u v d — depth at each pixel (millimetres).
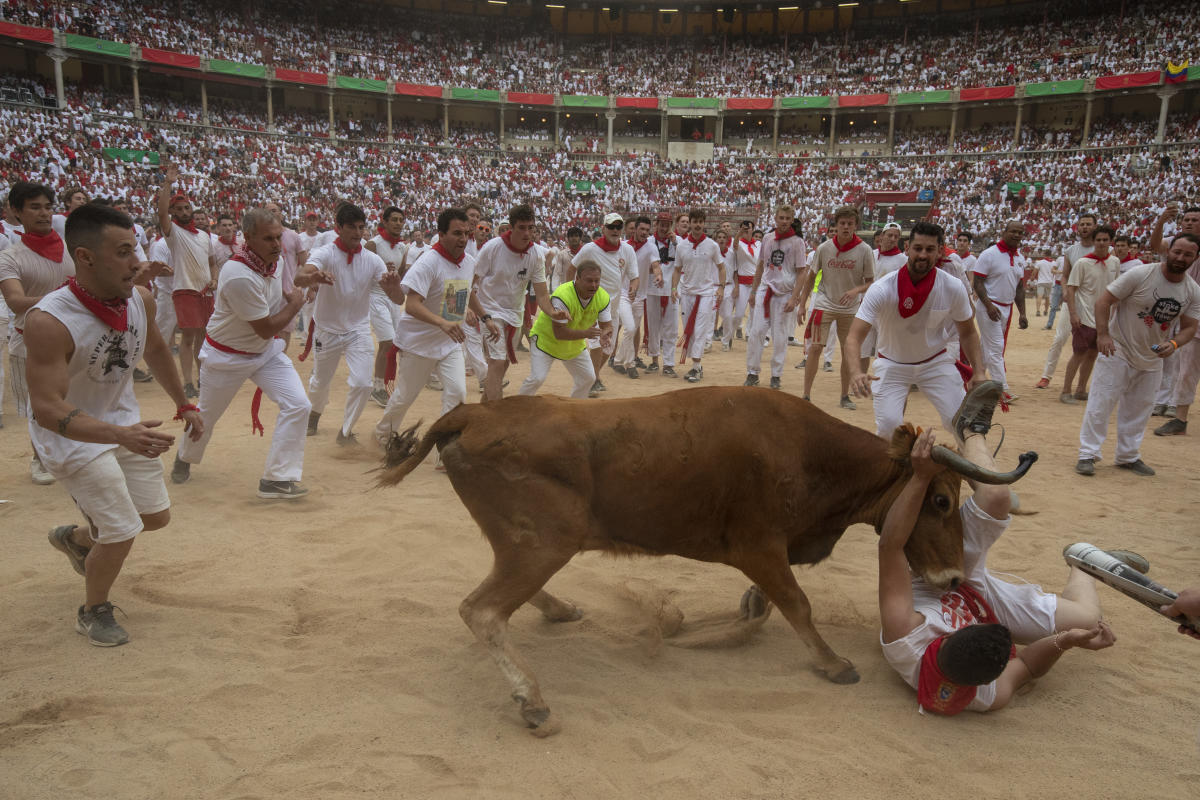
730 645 4402
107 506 4074
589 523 3824
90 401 4207
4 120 37219
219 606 4699
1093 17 50562
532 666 4125
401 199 45625
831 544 4234
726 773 3256
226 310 6297
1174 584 5254
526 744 3441
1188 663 4273
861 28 57938
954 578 3832
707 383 12414
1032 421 10133
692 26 59969
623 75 57312
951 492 3830
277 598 4816
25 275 7004
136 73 43531
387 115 53562
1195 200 38656
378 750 3373
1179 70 42906
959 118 53500
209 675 3928
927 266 5984
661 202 49250
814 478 4004
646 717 3668
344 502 6586
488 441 3676
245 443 8328
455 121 56812
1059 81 46688
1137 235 37688
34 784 3098
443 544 5738
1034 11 53188
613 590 5121
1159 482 7582
